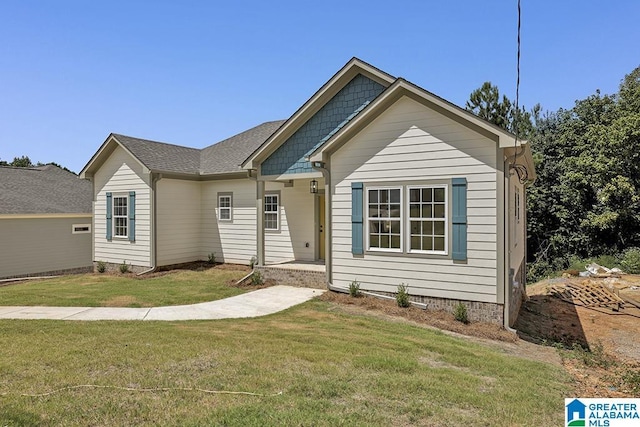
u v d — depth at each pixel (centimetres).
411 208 962
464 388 489
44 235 1806
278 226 1490
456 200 901
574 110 2459
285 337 683
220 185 1633
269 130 1838
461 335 811
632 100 2130
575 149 2317
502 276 859
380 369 539
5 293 1114
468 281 893
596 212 2191
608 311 1259
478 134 877
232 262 1603
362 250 1028
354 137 1038
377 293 1011
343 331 750
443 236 924
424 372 541
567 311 1265
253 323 802
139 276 1442
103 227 1675
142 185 1538
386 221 1002
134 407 388
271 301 1016
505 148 856
